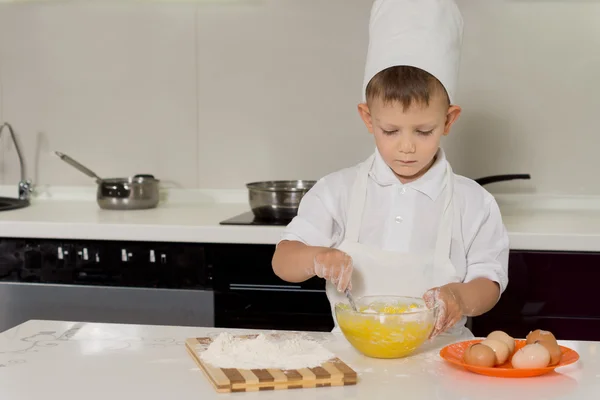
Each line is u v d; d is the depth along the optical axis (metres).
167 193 2.95
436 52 1.49
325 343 1.32
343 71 2.80
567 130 2.73
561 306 2.20
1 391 1.06
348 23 2.78
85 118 2.97
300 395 1.04
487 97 2.74
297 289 2.29
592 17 2.68
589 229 2.24
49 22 2.95
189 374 1.13
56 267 2.41
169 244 2.35
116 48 2.93
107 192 2.69
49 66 2.97
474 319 2.23
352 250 1.60
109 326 1.40
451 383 1.10
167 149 2.94
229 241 2.30
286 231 1.68
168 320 2.37
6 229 2.41
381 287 1.58
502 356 1.17
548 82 2.71
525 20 2.70
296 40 2.82
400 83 1.41
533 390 1.07
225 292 2.33
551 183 2.75
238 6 2.84
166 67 2.91
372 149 2.82
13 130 3.01
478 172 2.77
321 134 2.84
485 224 1.66
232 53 2.86
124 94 2.94
